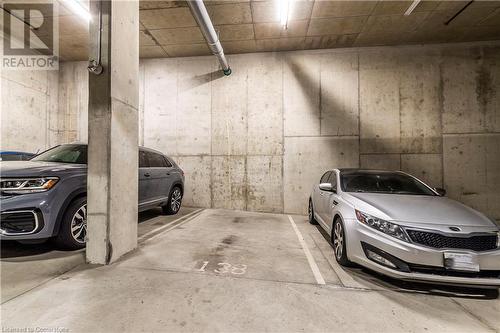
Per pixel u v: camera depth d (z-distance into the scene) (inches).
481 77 241.6
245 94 270.7
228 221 208.5
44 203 107.0
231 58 272.2
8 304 75.4
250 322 70.4
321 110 260.5
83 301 78.3
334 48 259.4
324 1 186.4
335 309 78.0
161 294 83.9
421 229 90.7
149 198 182.9
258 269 108.0
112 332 64.7
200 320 70.7
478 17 205.0
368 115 254.2
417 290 92.0
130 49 121.8
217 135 273.9
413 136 248.4
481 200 238.1
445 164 243.8
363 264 100.3
